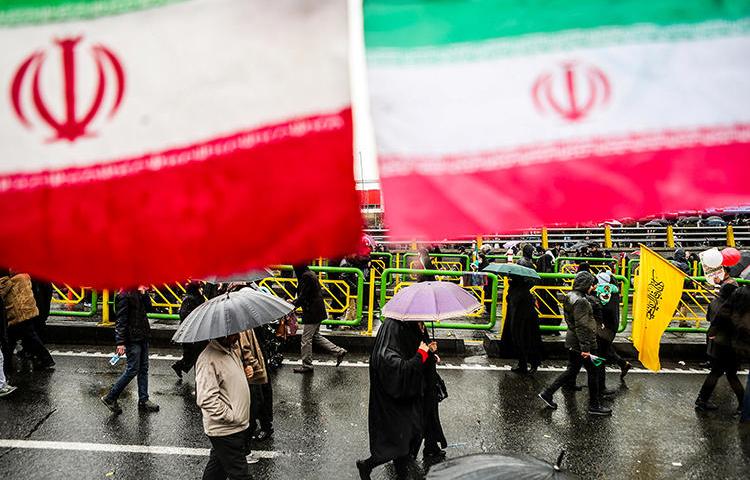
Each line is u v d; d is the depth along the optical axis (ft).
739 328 23.22
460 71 4.30
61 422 21.66
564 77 4.26
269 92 4.33
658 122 4.22
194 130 4.39
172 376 27.43
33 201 4.46
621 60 4.23
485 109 4.29
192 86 4.37
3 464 18.29
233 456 14.53
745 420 22.94
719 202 4.16
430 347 16.70
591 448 20.66
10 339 27.89
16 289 27.53
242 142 4.36
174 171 4.41
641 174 4.22
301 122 4.33
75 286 4.49
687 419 23.49
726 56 4.17
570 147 4.25
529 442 21.09
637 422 23.11
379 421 16.34
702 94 4.19
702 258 27.02
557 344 32.76
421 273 33.55
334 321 34.68
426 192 4.32
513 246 53.42
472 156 4.30
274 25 4.31
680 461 19.72
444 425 22.56
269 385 20.54
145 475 17.79
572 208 4.24
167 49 4.37
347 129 4.32
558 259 43.11
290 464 18.81
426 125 4.32
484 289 39.96
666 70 4.21
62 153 4.44
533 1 4.25
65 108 4.43
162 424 21.65
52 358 29.25
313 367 29.43
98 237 4.45
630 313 39.70
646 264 27.58
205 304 15.30
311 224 4.35
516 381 28.14
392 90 4.32
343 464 18.90
